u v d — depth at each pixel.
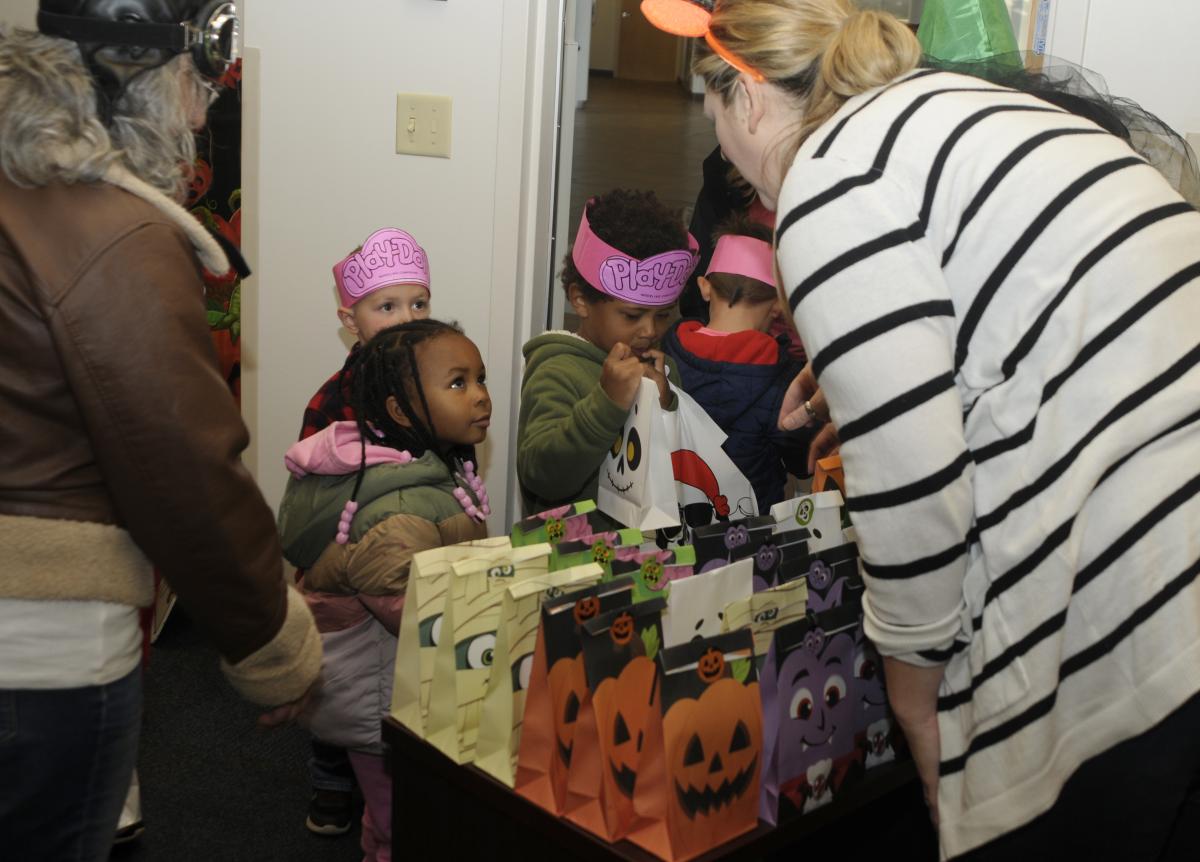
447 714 1.19
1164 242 0.95
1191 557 0.94
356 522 1.61
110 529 1.02
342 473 1.65
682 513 1.81
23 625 1.00
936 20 1.58
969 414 1.00
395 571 1.57
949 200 0.96
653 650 1.14
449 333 1.71
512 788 1.14
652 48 14.23
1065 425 0.95
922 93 1.01
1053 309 0.94
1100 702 0.97
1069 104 1.42
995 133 0.97
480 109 2.35
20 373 0.96
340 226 2.46
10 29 0.99
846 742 1.23
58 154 0.93
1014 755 0.99
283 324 2.53
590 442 1.69
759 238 2.07
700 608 1.19
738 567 1.22
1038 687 0.97
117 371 0.94
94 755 1.06
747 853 1.12
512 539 1.34
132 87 1.00
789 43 1.08
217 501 0.99
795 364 2.14
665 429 1.73
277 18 2.37
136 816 1.87
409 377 1.66
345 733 1.69
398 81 2.37
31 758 1.02
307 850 1.91
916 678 1.06
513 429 2.52
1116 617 0.95
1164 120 2.31
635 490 1.68
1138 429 0.93
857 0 2.23
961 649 1.05
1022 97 1.04
